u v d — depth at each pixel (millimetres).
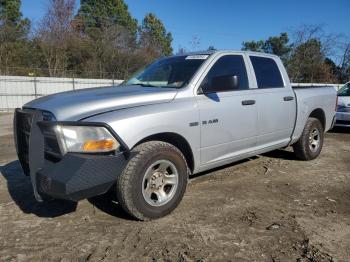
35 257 3328
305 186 5320
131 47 44375
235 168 6223
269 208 4457
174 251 3422
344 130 11328
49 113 3787
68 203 4602
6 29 37500
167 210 4137
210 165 4773
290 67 43031
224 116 4766
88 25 47281
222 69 4988
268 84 5734
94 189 3561
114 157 3617
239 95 5059
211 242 3592
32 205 4566
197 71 4691
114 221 4066
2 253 3400
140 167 3834
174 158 4137
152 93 4254
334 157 7215
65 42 38156
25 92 26500
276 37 50438
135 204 3865
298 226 3955
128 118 3766
